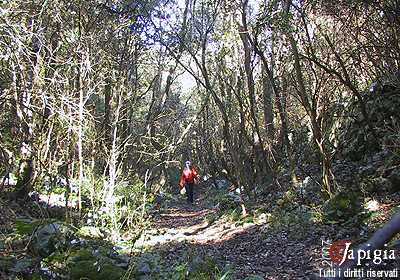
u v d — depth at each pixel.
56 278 5.13
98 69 10.66
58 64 8.28
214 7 14.41
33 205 8.59
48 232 5.88
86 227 8.05
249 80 12.39
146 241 9.09
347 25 9.59
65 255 5.49
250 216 10.52
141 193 12.40
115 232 8.98
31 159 8.77
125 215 10.23
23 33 7.48
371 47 9.74
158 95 21.86
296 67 9.46
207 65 17.56
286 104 12.36
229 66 15.02
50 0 8.55
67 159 9.43
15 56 6.96
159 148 17.33
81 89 8.99
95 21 11.56
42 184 9.81
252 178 13.53
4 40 6.81
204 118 21.38
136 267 5.84
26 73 7.65
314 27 10.10
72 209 9.38
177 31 16.00
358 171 10.14
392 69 9.82
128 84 14.77
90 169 10.04
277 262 6.75
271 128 13.77
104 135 11.64
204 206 17.09
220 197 15.20
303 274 5.93
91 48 10.41
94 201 10.07
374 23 9.66
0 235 5.80
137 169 14.36
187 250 7.38
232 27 13.34
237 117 14.58
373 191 8.82
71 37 9.35
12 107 8.34
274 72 13.51
